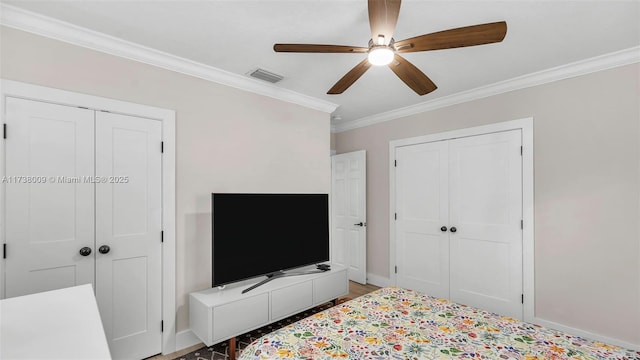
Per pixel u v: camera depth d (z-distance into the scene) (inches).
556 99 108.1
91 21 77.6
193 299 96.9
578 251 102.9
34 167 76.1
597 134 99.7
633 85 93.7
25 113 75.2
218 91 110.1
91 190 83.9
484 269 125.6
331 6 71.6
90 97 84.0
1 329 21.8
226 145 111.7
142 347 91.4
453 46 66.2
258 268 109.4
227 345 100.6
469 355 53.0
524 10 72.4
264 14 74.8
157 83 96.1
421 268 146.8
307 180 139.1
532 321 112.3
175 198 98.4
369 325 65.0
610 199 97.2
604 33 83.1
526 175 114.6
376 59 67.0
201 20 77.4
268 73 110.3
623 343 94.0
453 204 135.8
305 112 139.3
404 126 155.5
